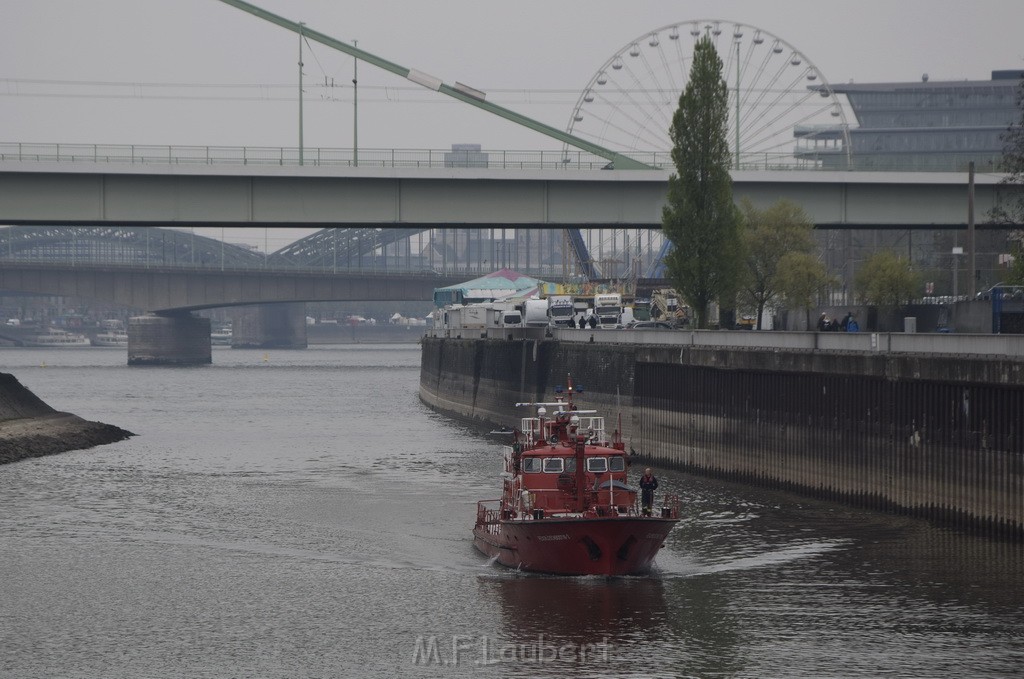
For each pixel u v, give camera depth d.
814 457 149.62
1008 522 117.75
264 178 199.25
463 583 111.69
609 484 117.12
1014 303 158.75
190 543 129.62
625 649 92.44
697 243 199.25
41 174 194.88
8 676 88.50
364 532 135.12
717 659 89.69
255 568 118.44
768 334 162.62
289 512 147.62
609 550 110.69
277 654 92.69
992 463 119.81
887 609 100.50
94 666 90.44
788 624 97.44
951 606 101.00
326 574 115.69
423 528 137.62
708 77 199.12
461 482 172.38
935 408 128.62
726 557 118.38
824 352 148.12
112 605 105.69
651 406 191.00
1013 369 116.31
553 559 112.69
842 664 88.31
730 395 168.00
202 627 99.31
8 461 194.25
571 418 117.00
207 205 199.00
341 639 95.88
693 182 199.38
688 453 178.75
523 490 116.38
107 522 141.38
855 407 142.25
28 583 112.88
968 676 85.62
